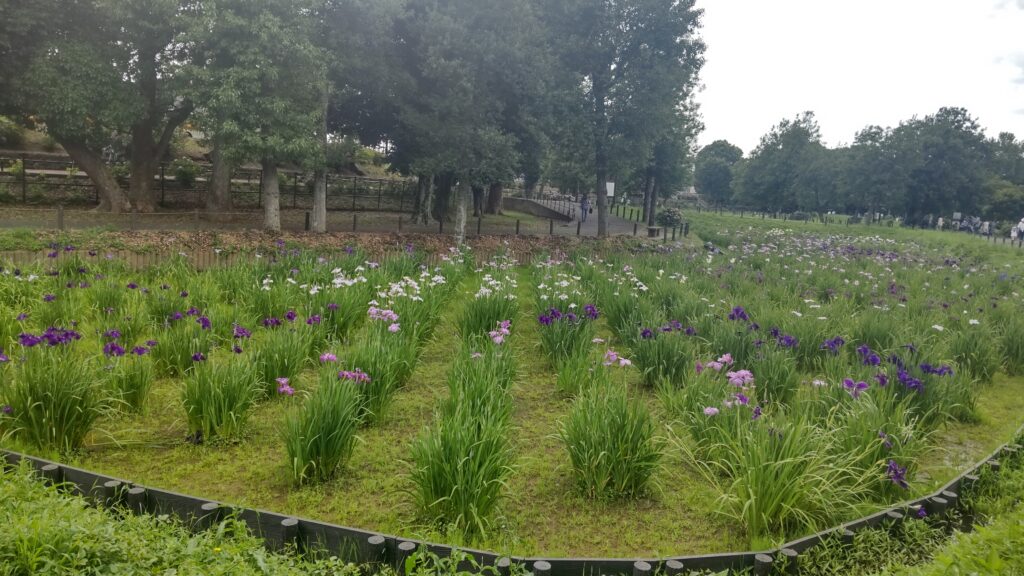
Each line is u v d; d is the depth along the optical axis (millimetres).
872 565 4773
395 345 8484
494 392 6832
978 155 59375
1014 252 31312
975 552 3770
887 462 5992
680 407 7480
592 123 27031
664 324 9742
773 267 19094
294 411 7270
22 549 3402
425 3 22078
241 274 12570
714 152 115438
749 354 8719
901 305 13812
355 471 6086
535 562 4238
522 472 6281
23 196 24891
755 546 4988
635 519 5547
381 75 22641
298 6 19734
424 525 5098
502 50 21391
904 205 60500
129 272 13695
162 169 29094
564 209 55406
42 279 11000
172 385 7949
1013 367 10766
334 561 4168
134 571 3545
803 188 68562
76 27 20312
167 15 19328
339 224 29156
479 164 22312
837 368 8586
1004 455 6781
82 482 5098
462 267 16047
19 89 19688
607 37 26406
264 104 19547
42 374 6059
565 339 9445
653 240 27734
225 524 4523
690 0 25953
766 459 5352
